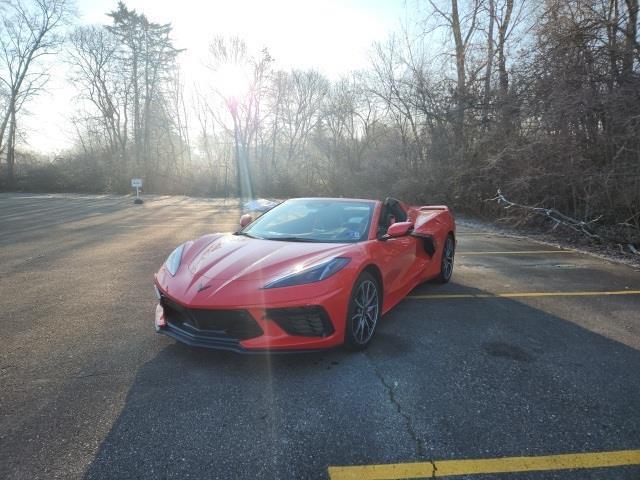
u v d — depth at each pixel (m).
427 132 18.19
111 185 30.33
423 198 16.94
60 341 3.42
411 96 18.05
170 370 2.93
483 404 2.55
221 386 2.72
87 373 2.88
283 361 3.09
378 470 1.97
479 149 14.12
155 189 30.66
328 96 32.12
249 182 31.09
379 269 3.54
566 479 1.92
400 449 2.12
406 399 2.59
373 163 22.55
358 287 3.21
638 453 2.11
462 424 2.34
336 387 2.73
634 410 2.50
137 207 18.55
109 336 3.53
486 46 15.37
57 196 26.59
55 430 2.24
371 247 3.55
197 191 30.56
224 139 34.75
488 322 4.02
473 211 14.68
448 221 5.59
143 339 3.47
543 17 10.57
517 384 2.81
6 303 4.43
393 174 20.33
